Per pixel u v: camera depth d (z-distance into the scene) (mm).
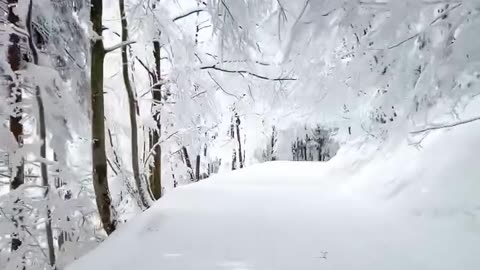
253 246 4215
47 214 6043
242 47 7172
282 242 4328
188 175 13070
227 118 14695
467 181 4961
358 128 8477
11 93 5898
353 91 6746
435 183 5340
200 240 4461
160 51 9828
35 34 7344
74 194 7273
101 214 6250
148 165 9219
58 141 6742
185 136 10422
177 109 9688
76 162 7715
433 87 4426
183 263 3775
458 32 4273
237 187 8477
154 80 9656
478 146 5348
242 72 9367
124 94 9273
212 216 5547
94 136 6152
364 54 5301
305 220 5258
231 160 19438
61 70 7875
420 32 4246
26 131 7012
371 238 4383
